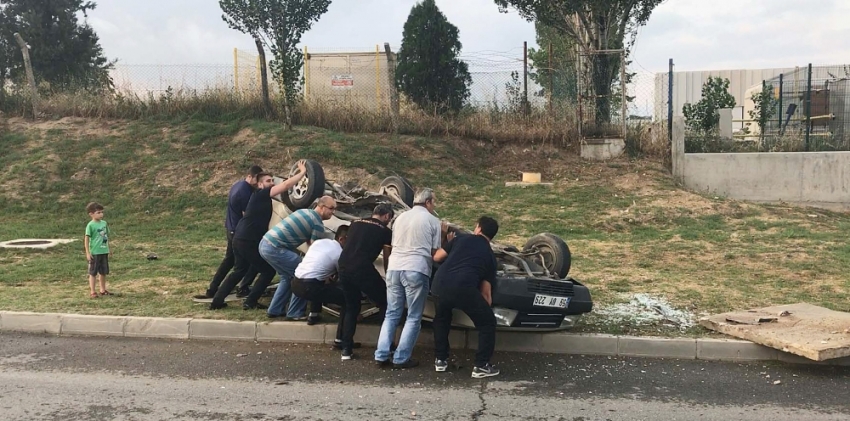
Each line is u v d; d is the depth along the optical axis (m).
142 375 5.76
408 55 18.77
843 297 8.07
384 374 5.85
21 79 21.39
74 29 30.66
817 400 5.23
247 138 17.44
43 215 14.28
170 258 10.62
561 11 17.05
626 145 17.38
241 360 6.24
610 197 14.73
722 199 14.80
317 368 6.01
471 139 18.09
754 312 7.14
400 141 17.55
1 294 8.25
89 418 4.71
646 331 6.80
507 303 6.19
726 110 17.62
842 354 5.71
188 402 5.07
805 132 16.86
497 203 14.56
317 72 19.84
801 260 10.05
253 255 7.39
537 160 17.31
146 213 14.31
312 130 17.81
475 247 5.82
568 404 5.09
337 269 6.35
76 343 6.77
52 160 16.41
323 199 7.15
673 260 10.30
